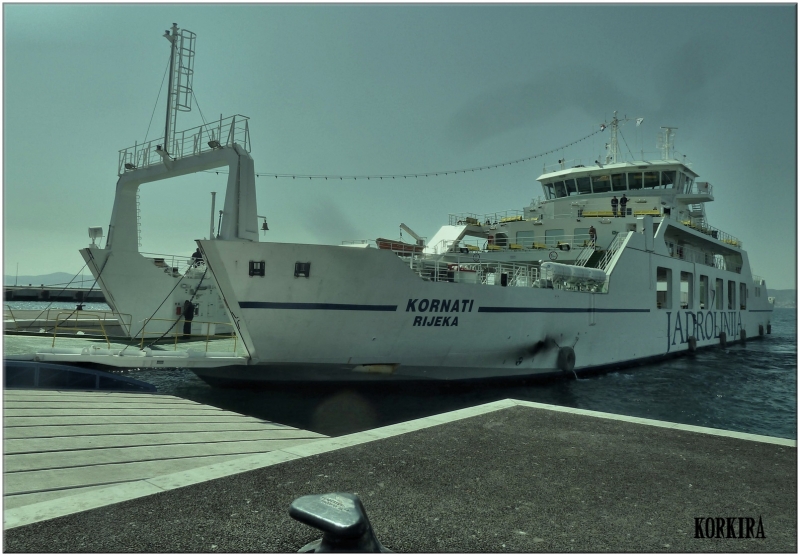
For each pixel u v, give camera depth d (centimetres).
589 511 335
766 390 1917
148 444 636
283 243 1252
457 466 418
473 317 1557
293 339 1305
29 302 6600
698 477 404
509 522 315
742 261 3975
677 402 1691
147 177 1725
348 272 1316
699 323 3056
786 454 465
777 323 8475
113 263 1859
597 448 475
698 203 3072
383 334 1398
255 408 1357
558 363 1886
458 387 1659
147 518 304
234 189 1359
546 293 1819
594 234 2298
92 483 484
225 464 409
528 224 2561
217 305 2234
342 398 1469
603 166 2788
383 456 440
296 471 397
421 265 1518
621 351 2256
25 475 496
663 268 2656
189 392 1479
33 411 800
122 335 2036
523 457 446
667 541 294
